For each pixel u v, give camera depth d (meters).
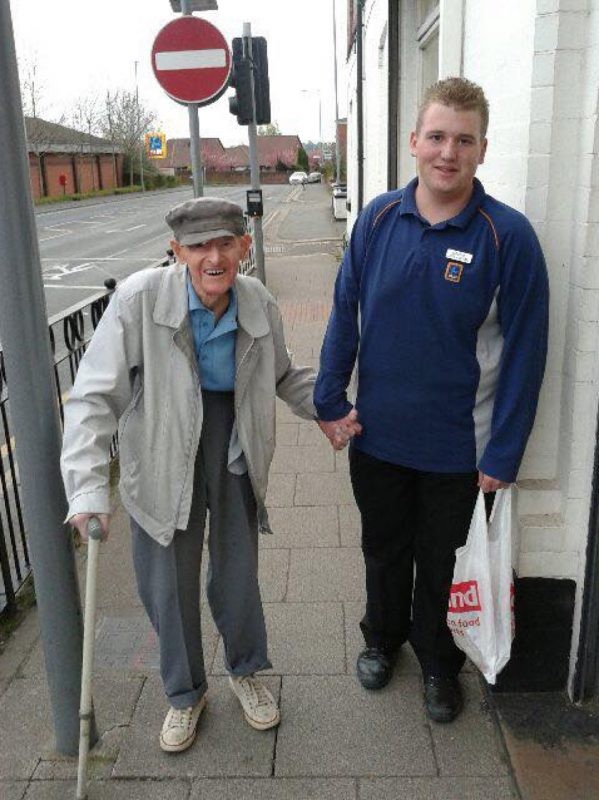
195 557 2.24
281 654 2.77
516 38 2.37
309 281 12.52
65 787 2.23
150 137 60.94
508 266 2.00
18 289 1.97
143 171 65.00
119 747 2.36
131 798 2.18
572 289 2.24
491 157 2.72
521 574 2.42
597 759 2.25
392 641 2.62
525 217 2.06
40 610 2.21
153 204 43.19
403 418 2.23
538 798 2.13
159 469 2.07
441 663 2.48
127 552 3.57
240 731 2.41
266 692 2.47
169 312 2.02
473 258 2.01
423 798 2.15
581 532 2.36
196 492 2.19
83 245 21.41
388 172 6.58
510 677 2.49
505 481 2.14
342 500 3.99
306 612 3.01
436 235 2.04
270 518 3.80
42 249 20.45
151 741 2.38
